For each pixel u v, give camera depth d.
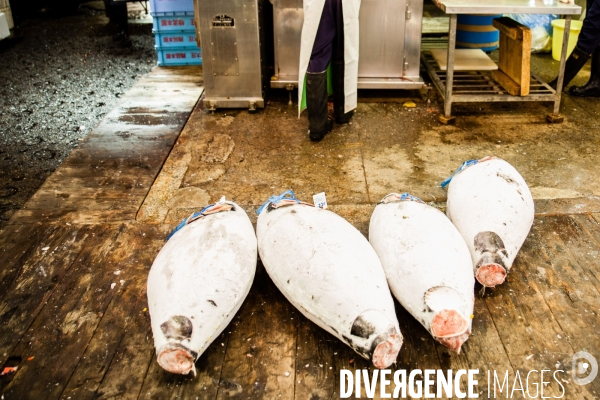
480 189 2.61
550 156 3.79
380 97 4.91
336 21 3.81
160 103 4.89
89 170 3.72
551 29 5.89
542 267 2.62
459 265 2.17
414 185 3.44
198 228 2.36
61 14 8.90
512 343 2.20
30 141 4.63
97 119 5.04
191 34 5.75
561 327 2.27
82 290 2.55
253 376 2.08
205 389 2.03
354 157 3.83
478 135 4.14
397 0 4.49
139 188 3.47
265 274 2.62
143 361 2.16
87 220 3.11
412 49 4.68
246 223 2.51
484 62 4.66
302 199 3.30
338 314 2.00
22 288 2.57
